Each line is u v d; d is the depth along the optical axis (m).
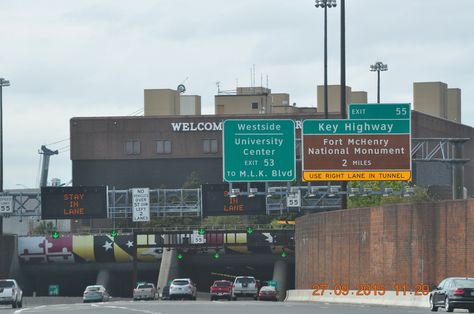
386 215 97.69
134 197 137.88
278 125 100.88
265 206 130.38
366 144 99.00
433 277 88.94
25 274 176.12
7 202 136.88
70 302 143.50
